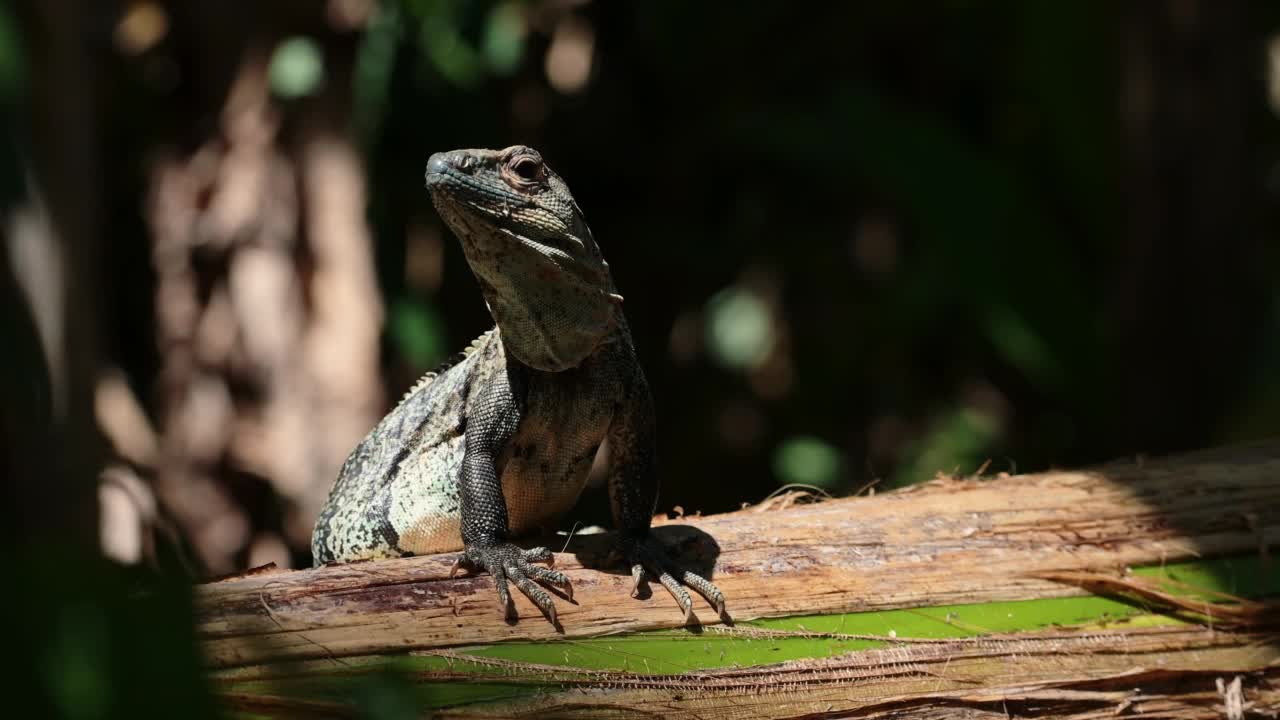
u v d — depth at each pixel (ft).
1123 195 49.83
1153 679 20.35
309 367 41.52
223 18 44.55
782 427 57.47
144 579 8.76
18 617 7.86
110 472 33.60
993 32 54.13
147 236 50.42
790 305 58.03
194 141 45.65
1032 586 21.43
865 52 57.11
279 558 42.09
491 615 19.13
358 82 43.96
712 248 58.95
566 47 53.93
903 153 48.60
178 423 42.22
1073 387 49.26
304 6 43.29
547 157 56.29
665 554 20.93
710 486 58.44
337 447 41.22
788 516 22.48
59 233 32.96
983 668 19.92
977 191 47.80
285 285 41.96
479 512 20.83
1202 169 49.24
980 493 23.44
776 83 57.36
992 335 48.01
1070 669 20.22
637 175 59.11
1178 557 22.43
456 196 20.42
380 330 45.03
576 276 21.30
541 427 22.48
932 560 21.50
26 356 32.40
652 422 23.13
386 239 50.06
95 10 46.26
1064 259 48.67
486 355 24.38
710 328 57.82
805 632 19.89
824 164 51.72
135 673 8.06
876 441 56.13
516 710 17.74
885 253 56.85
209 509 41.65
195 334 42.73
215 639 17.21
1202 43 48.91
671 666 18.98
